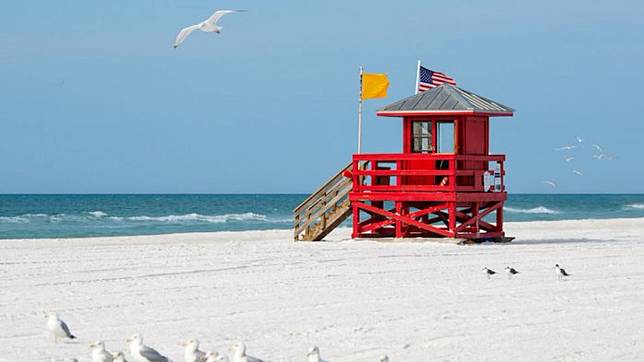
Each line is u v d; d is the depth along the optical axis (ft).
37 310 132.67
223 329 120.16
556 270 171.42
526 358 105.60
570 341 114.52
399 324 124.06
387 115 239.71
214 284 159.74
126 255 208.74
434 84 268.21
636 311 135.85
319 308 135.85
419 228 252.62
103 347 96.78
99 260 197.47
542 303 141.90
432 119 239.71
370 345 111.55
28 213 643.45
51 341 111.96
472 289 155.84
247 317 128.47
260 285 158.61
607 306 139.95
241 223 494.59
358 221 247.91
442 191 235.61
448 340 114.73
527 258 205.46
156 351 98.84
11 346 109.09
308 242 249.96
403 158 237.86
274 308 135.54
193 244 252.42
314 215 254.06
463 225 241.14
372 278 168.35
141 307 135.85
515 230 337.52
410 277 170.09
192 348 96.63
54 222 495.00
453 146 238.07
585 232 316.40
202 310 133.69
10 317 127.24
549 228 355.77
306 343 112.37
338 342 113.09
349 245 233.96
